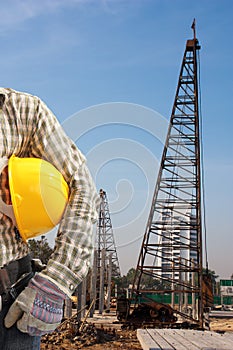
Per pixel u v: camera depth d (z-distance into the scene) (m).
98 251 33.12
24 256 2.10
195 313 28.77
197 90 28.08
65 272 2.01
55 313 2.01
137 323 24.50
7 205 2.00
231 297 55.97
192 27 29.28
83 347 15.32
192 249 27.06
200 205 27.41
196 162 27.70
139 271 26.88
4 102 2.12
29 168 2.04
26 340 2.03
